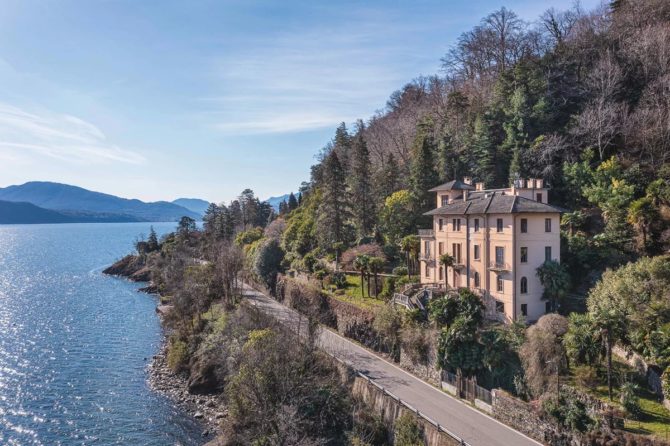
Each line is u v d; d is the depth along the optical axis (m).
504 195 47.50
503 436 29.59
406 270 58.72
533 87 70.88
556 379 31.05
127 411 46.44
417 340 41.31
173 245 133.25
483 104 80.81
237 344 49.72
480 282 46.91
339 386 40.53
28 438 41.31
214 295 73.88
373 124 129.88
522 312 43.28
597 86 65.00
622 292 32.53
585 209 54.38
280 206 146.62
